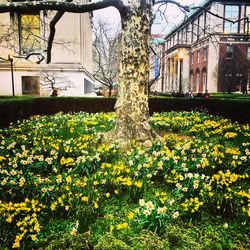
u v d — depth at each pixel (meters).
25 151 5.25
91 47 36.88
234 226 3.29
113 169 4.60
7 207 3.22
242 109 12.41
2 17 19.56
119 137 6.34
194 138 7.51
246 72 38.34
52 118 10.67
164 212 3.10
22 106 11.74
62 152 5.57
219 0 37.19
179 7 8.82
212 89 39.28
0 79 19.89
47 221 3.36
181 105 14.59
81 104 15.22
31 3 5.98
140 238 2.86
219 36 38.00
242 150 5.87
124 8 6.09
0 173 4.39
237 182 4.57
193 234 3.14
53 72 19.97
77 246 2.75
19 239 2.80
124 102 6.39
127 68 6.29
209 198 3.61
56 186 3.87
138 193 3.95
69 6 6.09
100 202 3.70
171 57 53.56
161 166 4.59
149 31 6.36
